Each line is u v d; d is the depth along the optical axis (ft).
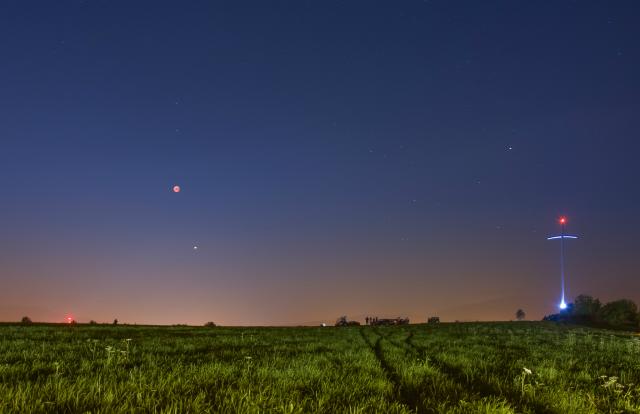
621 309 269.64
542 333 129.59
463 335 110.83
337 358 46.60
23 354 42.88
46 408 20.02
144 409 20.07
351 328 160.76
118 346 55.47
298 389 27.43
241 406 21.07
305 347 61.36
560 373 36.37
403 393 28.12
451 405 23.81
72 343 59.67
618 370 42.60
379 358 49.93
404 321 263.08
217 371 32.48
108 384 25.31
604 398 26.37
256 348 59.72
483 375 34.83
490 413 21.67
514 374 35.50
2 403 19.44
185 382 27.25
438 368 38.73
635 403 25.73
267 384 27.66
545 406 24.64
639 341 68.33
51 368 33.35
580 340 89.20
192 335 93.30
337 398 24.56
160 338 78.43
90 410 19.62
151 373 30.66
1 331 87.86
